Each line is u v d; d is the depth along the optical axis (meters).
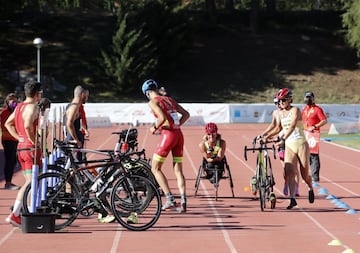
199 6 194.12
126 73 127.94
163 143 25.22
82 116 31.27
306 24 163.88
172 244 20.22
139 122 104.69
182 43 137.12
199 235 21.72
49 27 147.88
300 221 24.56
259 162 27.52
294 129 27.05
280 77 139.75
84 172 23.38
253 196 31.34
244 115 108.81
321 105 108.25
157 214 22.75
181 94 132.38
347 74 143.12
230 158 52.91
